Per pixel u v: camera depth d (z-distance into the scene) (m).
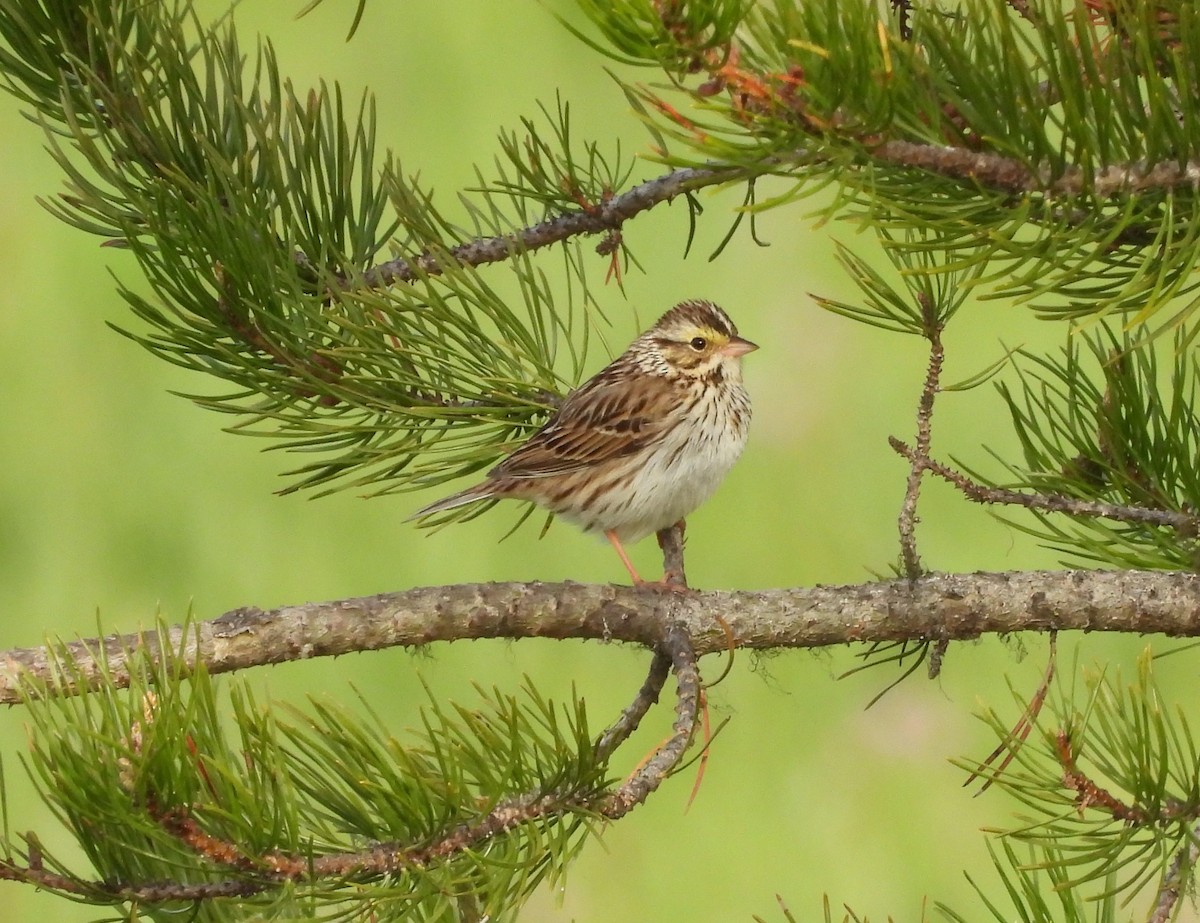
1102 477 8.24
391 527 22.27
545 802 6.14
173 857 5.86
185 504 22.92
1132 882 6.34
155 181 7.89
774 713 19.55
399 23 30.02
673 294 24.28
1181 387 7.86
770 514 21.88
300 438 8.49
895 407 23.02
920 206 5.58
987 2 5.61
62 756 5.39
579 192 8.88
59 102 8.03
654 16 5.15
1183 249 5.45
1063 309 5.70
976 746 19.08
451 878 5.70
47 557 21.91
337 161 8.48
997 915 6.55
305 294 8.14
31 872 5.77
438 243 8.75
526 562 21.55
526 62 28.59
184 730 5.54
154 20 8.04
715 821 18.72
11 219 27.45
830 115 5.41
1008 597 8.10
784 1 5.27
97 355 25.30
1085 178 5.54
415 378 8.59
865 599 8.19
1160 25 5.80
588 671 19.67
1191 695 18.98
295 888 5.64
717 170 5.83
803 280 24.58
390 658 19.84
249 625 7.55
